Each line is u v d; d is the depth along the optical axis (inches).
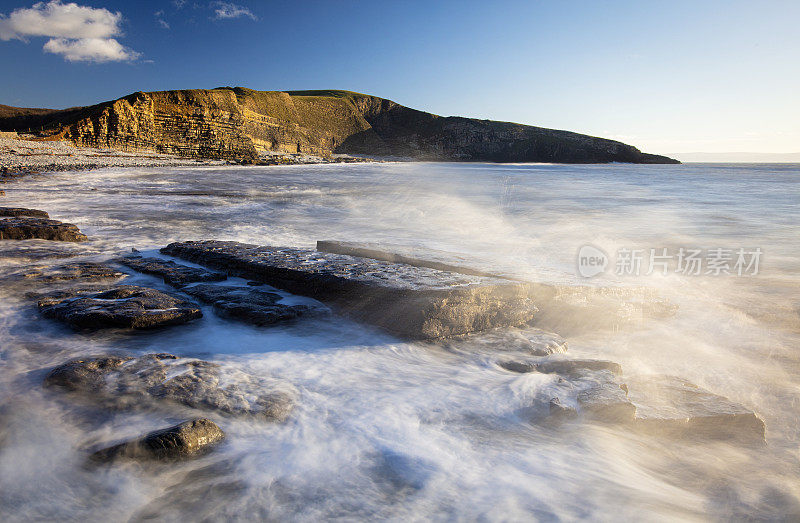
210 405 113.7
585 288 199.3
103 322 165.6
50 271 243.6
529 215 638.5
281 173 1753.2
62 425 107.5
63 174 1096.8
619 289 209.3
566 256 354.9
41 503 83.7
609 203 822.5
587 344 181.0
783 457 108.0
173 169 1619.1
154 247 342.6
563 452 102.5
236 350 156.1
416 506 82.5
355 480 89.7
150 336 165.0
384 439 104.1
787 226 531.8
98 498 85.2
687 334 191.0
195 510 81.8
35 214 409.4
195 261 270.2
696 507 88.1
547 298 195.6
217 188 976.3
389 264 225.0
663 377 139.1
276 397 119.6
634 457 103.9
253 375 134.3
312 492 86.1
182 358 141.4
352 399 122.7
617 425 113.4
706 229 510.3
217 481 89.0
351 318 186.5
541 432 110.6
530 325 195.5
